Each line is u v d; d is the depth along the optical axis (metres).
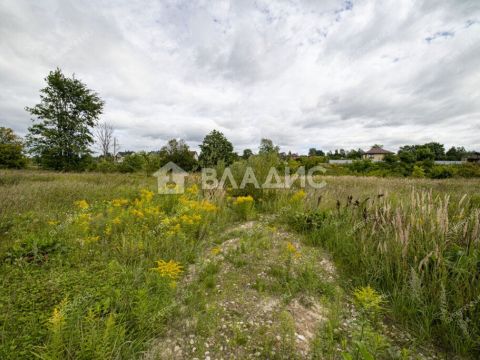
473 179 15.77
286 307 2.49
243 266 3.33
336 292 2.64
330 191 7.96
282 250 3.79
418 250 2.76
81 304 2.14
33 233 3.70
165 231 4.04
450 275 2.47
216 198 6.77
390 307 2.45
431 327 2.11
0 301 2.15
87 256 3.24
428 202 3.47
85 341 1.73
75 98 20.06
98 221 4.34
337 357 1.84
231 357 1.85
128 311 2.17
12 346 1.63
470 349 1.89
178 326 2.14
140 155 23.03
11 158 19.62
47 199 6.21
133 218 4.47
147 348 1.89
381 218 3.63
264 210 6.64
